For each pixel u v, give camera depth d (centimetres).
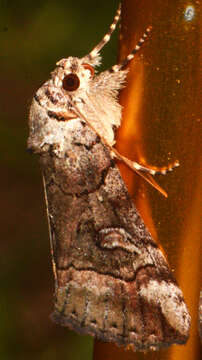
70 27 14
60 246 8
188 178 7
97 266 8
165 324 7
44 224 17
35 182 17
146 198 7
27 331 14
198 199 7
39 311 14
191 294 7
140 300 7
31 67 9
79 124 8
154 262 7
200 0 7
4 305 14
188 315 7
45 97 8
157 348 7
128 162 7
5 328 14
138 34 7
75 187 8
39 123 8
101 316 7
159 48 7
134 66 7
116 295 7
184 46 7
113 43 13
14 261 15
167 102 7
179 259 7
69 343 13
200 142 7
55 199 8
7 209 17
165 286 7
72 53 14
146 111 7
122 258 8
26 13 14
